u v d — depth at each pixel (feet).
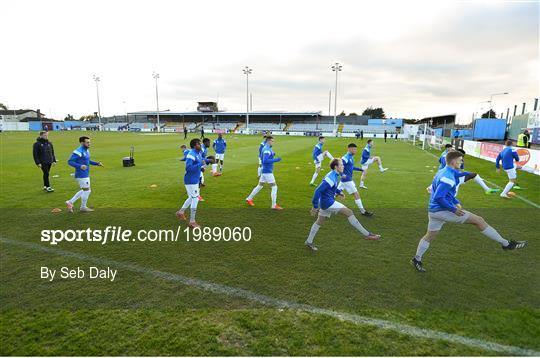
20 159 56.24
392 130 216.13
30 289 13.15
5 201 27.58
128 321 11.08
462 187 36.19
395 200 29.58
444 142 93.91
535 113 87.10
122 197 29.27
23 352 9.57
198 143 21.22
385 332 10.56
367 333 10.52
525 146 53.31
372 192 33.22
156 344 9.96
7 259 16.05
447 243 18.56
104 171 44.47
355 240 19.02
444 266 15.58
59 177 39.27
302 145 101.86
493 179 42.14
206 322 11.05
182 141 110.63
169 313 11.57
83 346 9.86
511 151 30.14
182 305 12.08
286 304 12.17
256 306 12.05
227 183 37.22
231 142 111.55
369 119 246.88
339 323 11.03
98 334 10.40
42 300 12.35
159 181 37.32
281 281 13.97
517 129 99.66
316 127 234.17
